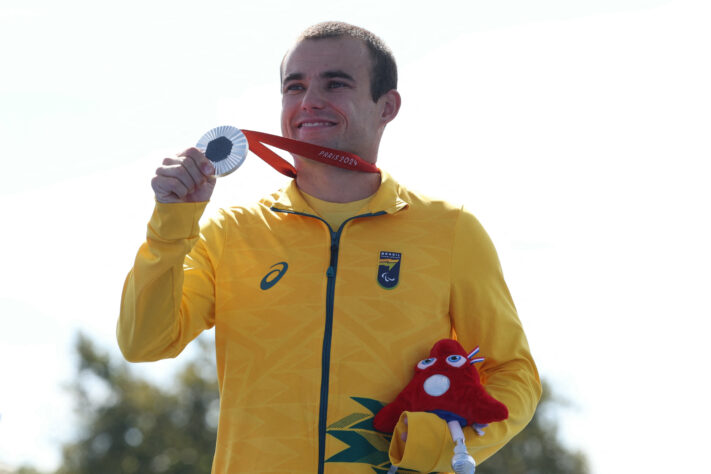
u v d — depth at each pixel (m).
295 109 12.81
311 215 12.38
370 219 12.46
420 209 12.66
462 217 12.62
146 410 74.62
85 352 74.88
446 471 11.17
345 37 12.88
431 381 11.24
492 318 12.30
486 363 12.38
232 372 11.84
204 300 12.25
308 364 11.58
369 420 11.43
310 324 11.74
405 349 11.75
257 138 12.55
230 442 11.64
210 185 11.27
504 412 11.09
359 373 11.55
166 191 11.01
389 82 13.20
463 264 12.34
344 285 11.95
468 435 11.21
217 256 12.41
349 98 12.68
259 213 12.73
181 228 11.13
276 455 11.33
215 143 11.30
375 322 11.78
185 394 76.50
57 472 71.62
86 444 73.12
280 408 11.48
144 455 73.44
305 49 12.83
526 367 12.34
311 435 11.35
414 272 12.12
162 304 11.34
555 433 73.81
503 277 12.69
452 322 12.49
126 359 11.77
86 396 74.38
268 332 11.80
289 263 12.15
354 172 12.75
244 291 12.13
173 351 11.93
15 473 66.06
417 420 10.87
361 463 11.31
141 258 11.38
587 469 72.62
